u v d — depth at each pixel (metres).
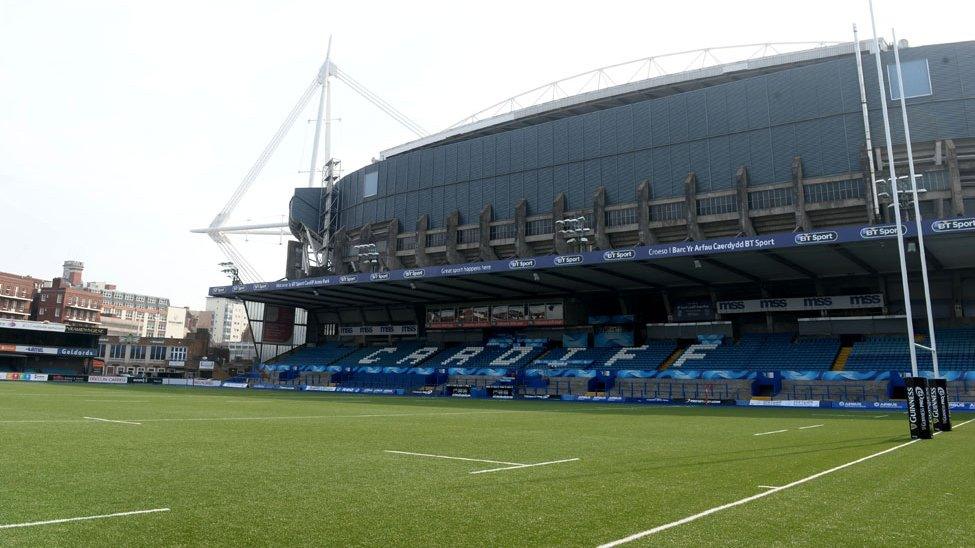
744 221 49.41
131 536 5.68
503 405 36.34
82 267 147.50
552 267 43.66
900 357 42.03
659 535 5.97
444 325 65.00
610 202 56.78
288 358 74.31
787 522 6.54
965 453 13.04
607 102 65.88
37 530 5.80
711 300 52.59
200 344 107.56
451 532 6.01
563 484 8.83
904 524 6.49
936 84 45.75
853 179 47.00
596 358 54.28
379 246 71.44
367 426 18.89
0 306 120.81
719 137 52.75
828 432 18.91
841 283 48.06
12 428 15.08
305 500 7.44
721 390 43.44
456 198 66.44
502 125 72.25
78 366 88.94
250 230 100.06
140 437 14.01
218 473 9.31
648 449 13.70
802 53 56.53
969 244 35.75
